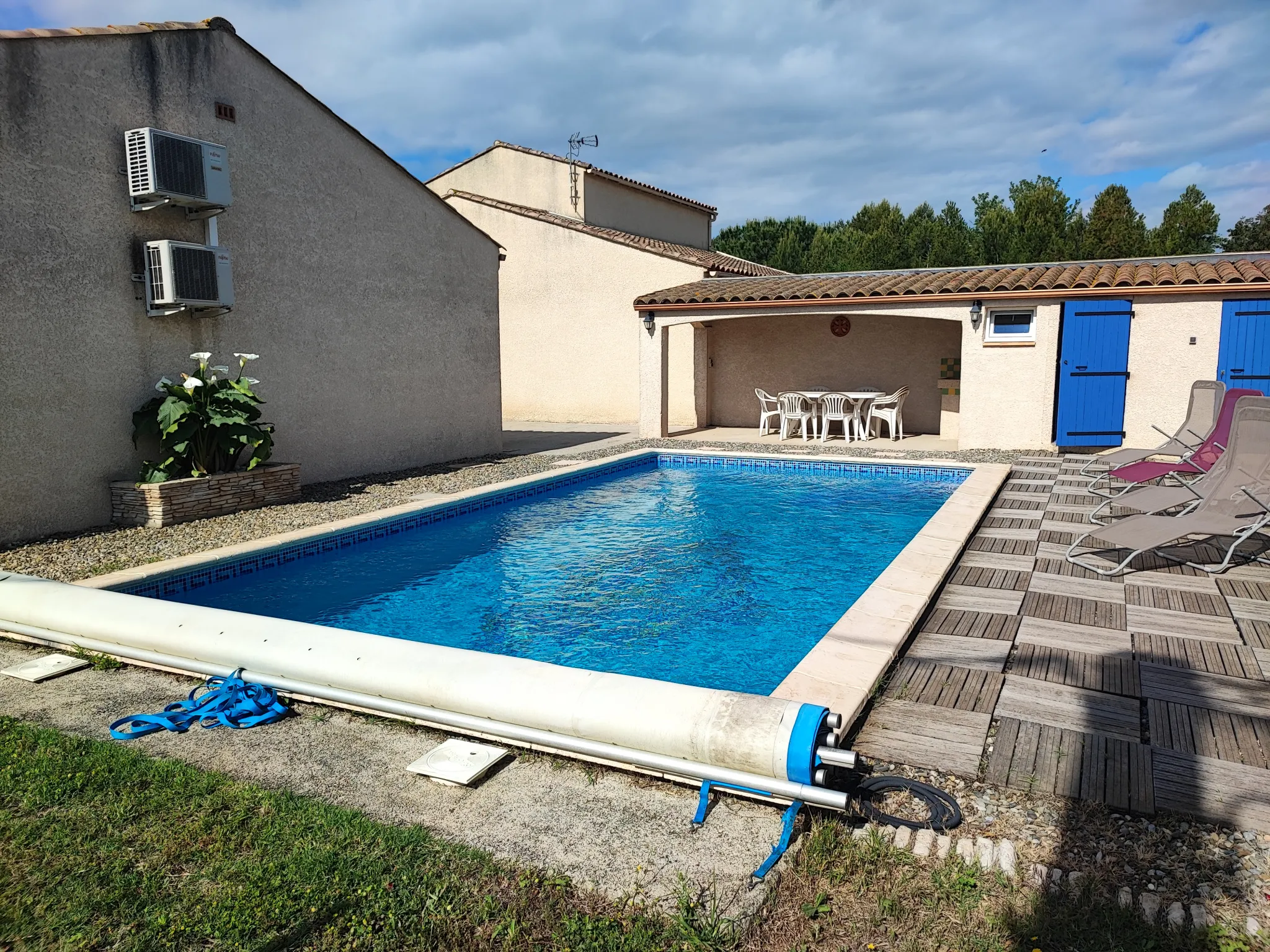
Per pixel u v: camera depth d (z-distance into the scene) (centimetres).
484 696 340
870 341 1652
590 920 233
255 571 719
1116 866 260
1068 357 1234
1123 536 607
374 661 374
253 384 938
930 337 1606
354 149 1102
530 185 2058
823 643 439
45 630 478
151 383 856
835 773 318
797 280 1588
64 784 310
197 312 890
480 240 1362
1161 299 1197
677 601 659
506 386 1992
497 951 223
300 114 1018
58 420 770
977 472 1041
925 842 272
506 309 1970
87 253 788
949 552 639
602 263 1850
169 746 353
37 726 374
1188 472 805
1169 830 279
